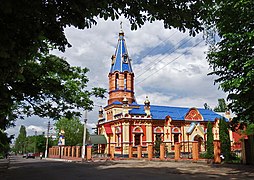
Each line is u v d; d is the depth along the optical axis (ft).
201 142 166.40
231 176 49.19
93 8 19.11
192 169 66.59
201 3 21.08
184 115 172.96
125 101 157.28
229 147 93.25
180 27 22.16
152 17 21.43
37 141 280.31
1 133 59.31
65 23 20.02
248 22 49.06
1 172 67.00
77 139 223.71
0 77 18.66
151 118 160.56
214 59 55.83
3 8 15.23
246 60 49.32
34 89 42.98
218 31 55.47
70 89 62.08
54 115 61.26
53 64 51.29
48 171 68.95
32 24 18.01
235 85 48.96
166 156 127.03
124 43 178.91
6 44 16.39
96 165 91.66
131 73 172.35
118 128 158.51
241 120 59.52
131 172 61.21
